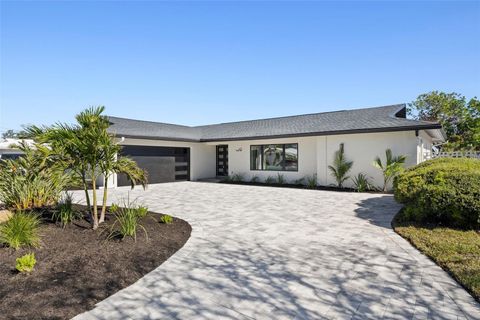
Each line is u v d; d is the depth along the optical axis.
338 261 4.40
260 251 4.87
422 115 28.38
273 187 14.66
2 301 2.99
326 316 2.88
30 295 3.13
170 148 17.45
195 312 2.95
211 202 9.99
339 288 3.50
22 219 4.57
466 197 5.65
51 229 5.31
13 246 4.27
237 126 20.98
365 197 10.90
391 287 3.51
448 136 25.25
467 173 6.04
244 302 3.16
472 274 3.69
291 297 3.28
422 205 6.18
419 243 5.07
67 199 6.43
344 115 16.58
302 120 17.84
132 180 6.07
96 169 5.87
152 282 3.65
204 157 19.30
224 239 5.57
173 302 3.15
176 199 10.69
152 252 4.62
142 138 14.84
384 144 12.45
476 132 22.84
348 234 5.89
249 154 17.36
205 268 4.13
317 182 14.40
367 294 3.34
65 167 5.50
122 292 3.36
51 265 3.87
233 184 16.17
